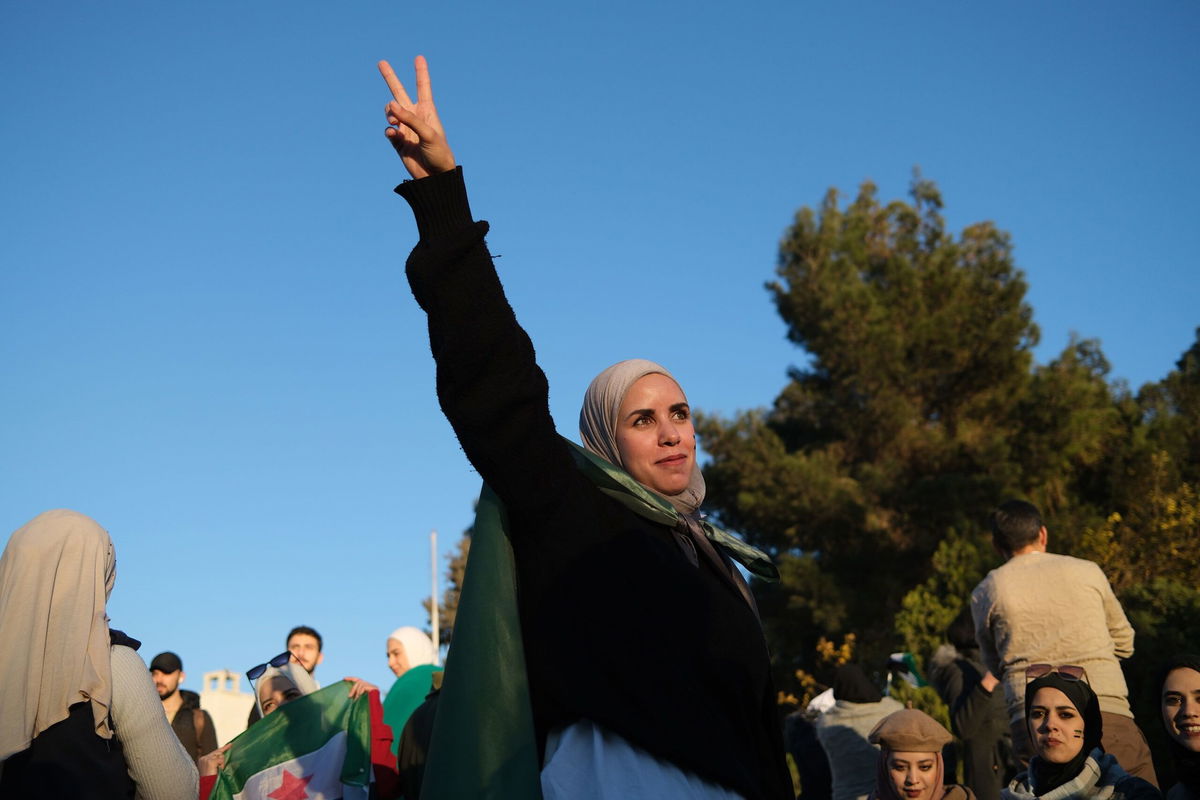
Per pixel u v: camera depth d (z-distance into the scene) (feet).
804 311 101.45
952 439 94.84
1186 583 64.95
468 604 8.84
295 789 19.08
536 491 8.82
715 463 100.73
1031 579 20.80
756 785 8.96
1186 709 16.65
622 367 10.82
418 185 8.85
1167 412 97.14
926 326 96.22
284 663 21.54
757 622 9.71
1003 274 101.24
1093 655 20.15
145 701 13.50
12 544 13.50
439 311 8.57
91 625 13.38
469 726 8.46
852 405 98.32
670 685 8.77
